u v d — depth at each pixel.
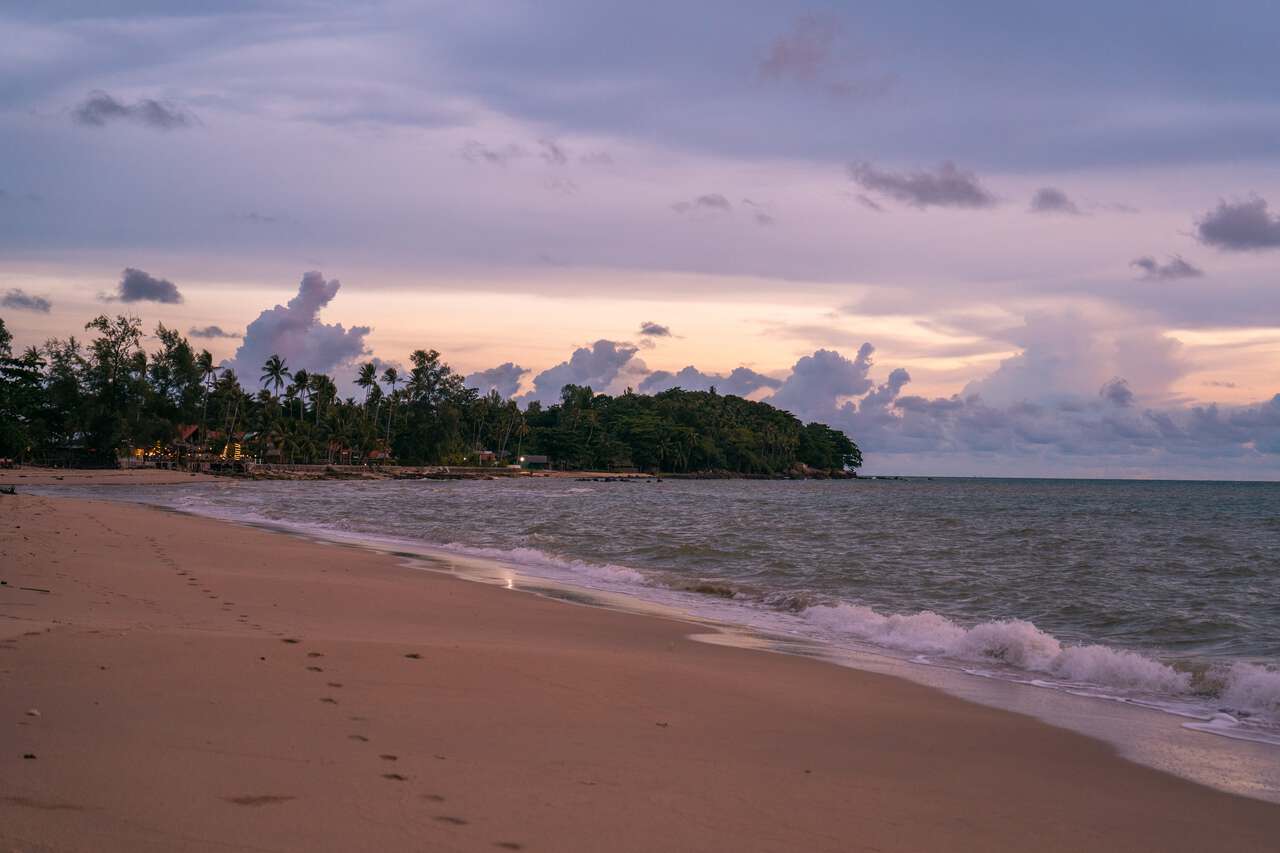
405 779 6.04
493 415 190.25
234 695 7.79
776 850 5.46
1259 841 6.30
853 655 13.29
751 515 58.53
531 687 9.33
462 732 7.39
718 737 8.07
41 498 47.59
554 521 46.59
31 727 6.34
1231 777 7.82
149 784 5.43
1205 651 14.91
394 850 4.84
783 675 11.28
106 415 112.31
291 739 6.67
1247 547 37.34
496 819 5.50
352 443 154.50
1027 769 7.80
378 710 7.80
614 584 21.05
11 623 10.09
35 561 16.95
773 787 6.72
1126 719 9.90
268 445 141.88
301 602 14.92
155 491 79.12
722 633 14.67
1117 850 6.02
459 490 102.75
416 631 12.77
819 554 30.61
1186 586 23.89
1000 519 60.47
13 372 82.50
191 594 14.67
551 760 6.86
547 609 16.31
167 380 122.00
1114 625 17.50
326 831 5.01
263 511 48.25
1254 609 19.58
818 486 199.50
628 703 9.07
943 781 7.28
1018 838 6.09
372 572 20.67
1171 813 6.83
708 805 6.18
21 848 4.33
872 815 6.29
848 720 9.16
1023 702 10.58
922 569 26.53
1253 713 10.34
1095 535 43.91
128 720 6.72
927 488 199.38
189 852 4.52
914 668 12.48
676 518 52.16
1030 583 23.73
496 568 23.27
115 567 17.42
